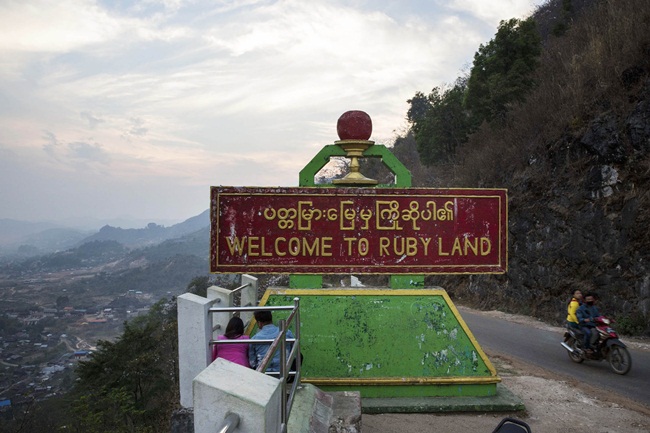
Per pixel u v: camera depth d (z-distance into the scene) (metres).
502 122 27.30
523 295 20.02
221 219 6.40
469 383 6.20
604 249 16.11
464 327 6.32
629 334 13.80
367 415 5.83
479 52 30.83
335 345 6.25
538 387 7.43
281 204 6.42
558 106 20.05
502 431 3.63
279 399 2.40
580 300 10.19
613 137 16.25
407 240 6.46
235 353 5.00
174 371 26.75
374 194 6.45
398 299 6.39
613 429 5.66
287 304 6.36
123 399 23.08
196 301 4.81
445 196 6.49
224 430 1.86
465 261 6.48
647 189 15.03
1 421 36.09
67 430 24.41
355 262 6.43
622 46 17.12
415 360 6.25
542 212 19.38
